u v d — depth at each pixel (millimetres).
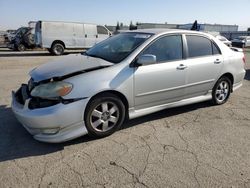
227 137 4035
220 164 3271
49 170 3072
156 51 4270
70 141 3766
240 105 5598
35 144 3678
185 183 2881
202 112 5078
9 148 3562
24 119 3490
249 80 8594
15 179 2898
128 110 4094
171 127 4332
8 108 5090
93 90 3586
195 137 4000
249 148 3709
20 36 19609
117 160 3307
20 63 12195
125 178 2945
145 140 3854
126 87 3898
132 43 4301
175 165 3219
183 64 4543
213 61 5027
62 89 3422
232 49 5816
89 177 2951
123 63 3922
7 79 7930
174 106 4680
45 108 3402
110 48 4477
